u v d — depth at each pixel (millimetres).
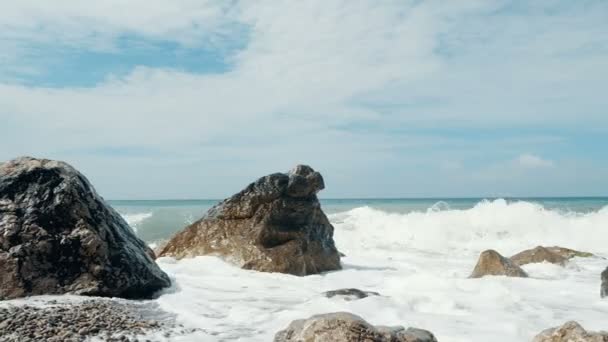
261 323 7289
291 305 8555
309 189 14383
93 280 8820
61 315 7031
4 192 9141
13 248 8555
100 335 6301
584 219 22188
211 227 14086
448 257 16859
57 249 8828
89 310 7527
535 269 12891
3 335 6082
